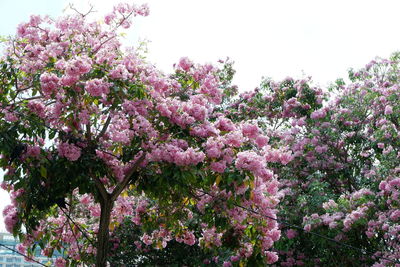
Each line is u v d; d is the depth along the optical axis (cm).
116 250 1390
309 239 1291
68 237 934
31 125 736
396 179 1194
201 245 949
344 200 1245
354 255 1280
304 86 1573
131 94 745
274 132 1549
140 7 834
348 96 1502
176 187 765
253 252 830
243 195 773
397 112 1402
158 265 1408
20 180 761
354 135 1470
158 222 955
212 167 728
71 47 802
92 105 759
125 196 902
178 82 866
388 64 1525
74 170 746
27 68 769
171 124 757
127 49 791
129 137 739
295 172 1443
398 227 1149
